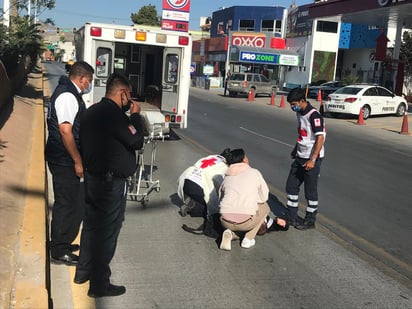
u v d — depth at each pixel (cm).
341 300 426
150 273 461
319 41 4281
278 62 4409
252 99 3116
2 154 784
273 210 705
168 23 2986
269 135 1530
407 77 3706
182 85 1228
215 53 5344
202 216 651
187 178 625
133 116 395
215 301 411
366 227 646
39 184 665
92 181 383
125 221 614
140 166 701
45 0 2150
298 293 435
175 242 550
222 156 652
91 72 453
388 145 1538
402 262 527
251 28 5075
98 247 399
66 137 432
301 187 856
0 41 1972
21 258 420
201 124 1708
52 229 470
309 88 3616
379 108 2298
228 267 486
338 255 537
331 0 2870
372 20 2964
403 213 729
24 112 1395
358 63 4369
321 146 596
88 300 402
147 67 1388
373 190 875
